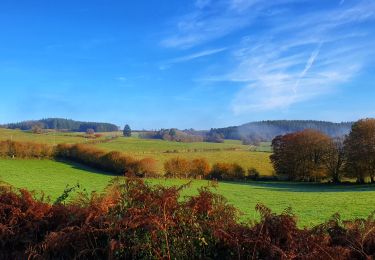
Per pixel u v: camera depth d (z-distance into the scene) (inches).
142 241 224.8
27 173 2810.0
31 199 288.8
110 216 239.0
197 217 244.5
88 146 3612.2
